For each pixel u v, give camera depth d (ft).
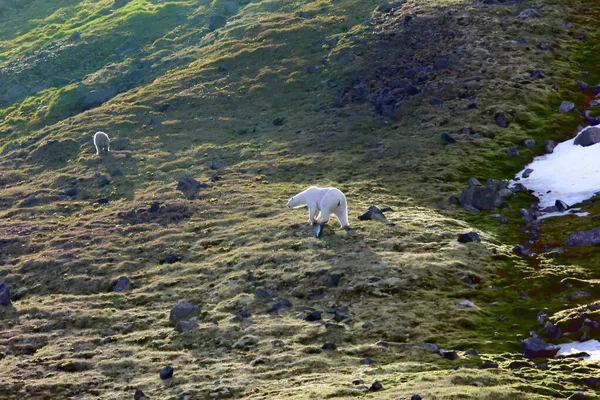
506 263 122.83
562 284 112.78
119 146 227.61
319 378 85.35
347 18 299.58
